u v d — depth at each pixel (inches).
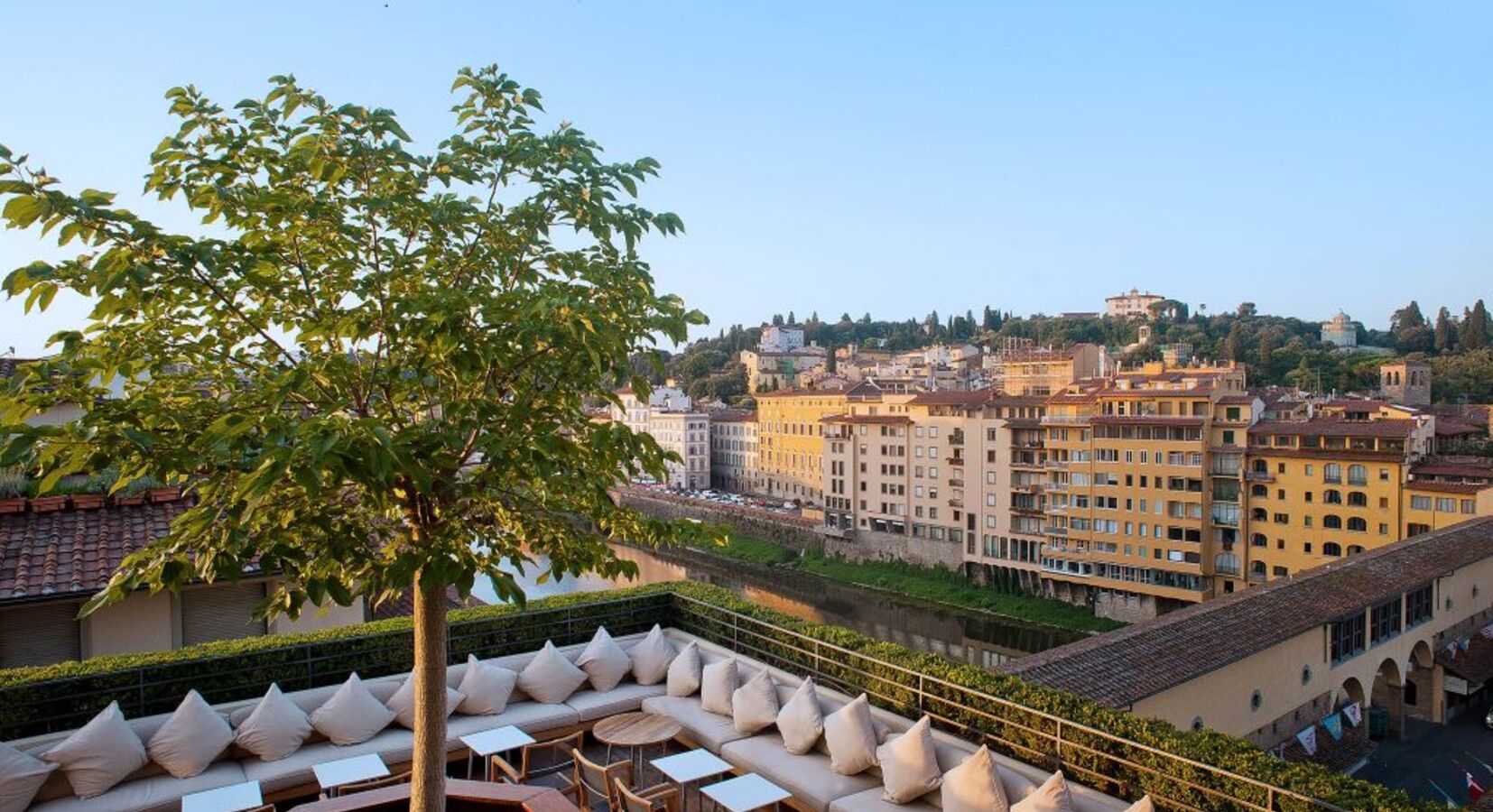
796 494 4407.0
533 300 204.4
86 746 346.9
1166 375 3024.1
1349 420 2664.9
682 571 3420.3
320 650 453.7
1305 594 1124.5
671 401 5369.1
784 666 485.1
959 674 404.2
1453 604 1444.4
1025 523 2881.4
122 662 411.5
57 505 508.4
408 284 228.4
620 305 225.0
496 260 235.3
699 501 4256.9
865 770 377.4
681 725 428.8
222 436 174.2
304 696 419.2
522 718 438.0
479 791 288.5
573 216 244.2
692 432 4940.9
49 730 383.9
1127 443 2591.0
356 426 170.6
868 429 3371.1
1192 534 2477.9
